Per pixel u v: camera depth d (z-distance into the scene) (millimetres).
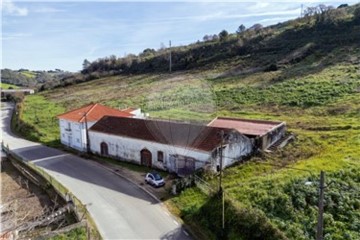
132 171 35219
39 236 20859
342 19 101000
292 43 96000
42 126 60500
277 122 40625
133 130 38469
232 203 22766
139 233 22422
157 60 118812
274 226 20188
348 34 90125
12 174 37469
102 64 134000
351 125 40844
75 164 38875
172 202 26891
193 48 120438
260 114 51375
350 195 22953
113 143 39906
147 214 25125
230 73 81562
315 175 25719
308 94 57312
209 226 22656
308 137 38656
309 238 19531
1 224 21797
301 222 20953
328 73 67062
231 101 60062
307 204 22453
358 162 27734
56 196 28688
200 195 26797
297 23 117500
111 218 24547
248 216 21203
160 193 29047
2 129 65062
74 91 98750
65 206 25469
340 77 62938
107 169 36438
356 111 46406
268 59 87812
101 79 115312
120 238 21797
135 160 37781
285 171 27719
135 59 129500
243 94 63344
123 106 61938
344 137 36781
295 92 59750
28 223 22734
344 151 31266
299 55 83438
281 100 57250
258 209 22359
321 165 27766
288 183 24766
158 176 31094
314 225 20484
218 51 108250
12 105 94562
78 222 22453
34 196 30281
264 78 72188
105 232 22547
